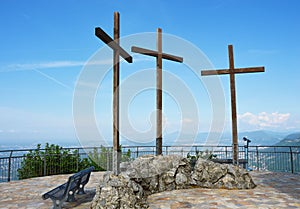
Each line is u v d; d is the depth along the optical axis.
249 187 7.77
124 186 5.56
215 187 7.78
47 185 8.83
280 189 7.69
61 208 5.76
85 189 8.08
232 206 5.92
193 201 6.36
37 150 11.04
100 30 5.11
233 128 8.99
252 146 12.41
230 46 9.25
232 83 9.13
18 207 6.18
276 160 11.77
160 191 7.30
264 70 8.91
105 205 5.24
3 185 8.86
